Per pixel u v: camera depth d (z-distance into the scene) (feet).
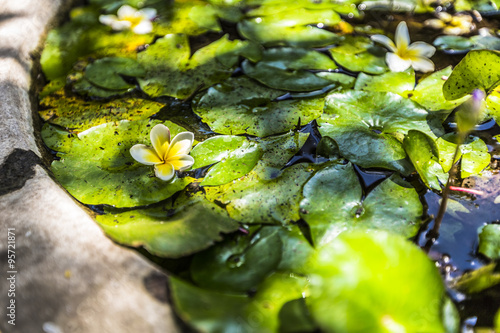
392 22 3.09
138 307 1.83
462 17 3.08
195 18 3.11
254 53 2.84
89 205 2.23
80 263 1.90
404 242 1.91
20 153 2.19
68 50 2.89
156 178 2.30
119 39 2.97
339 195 2.22
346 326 1.80
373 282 1.85
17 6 2.88
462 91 2.43
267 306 1.91
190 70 2.76
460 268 2.08
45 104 2.62
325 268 1.86
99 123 2.53
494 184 2.28
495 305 2.02
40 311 1.83
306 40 2.93
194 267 2.05
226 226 2.13
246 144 2.40
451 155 2.36
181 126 2.50
